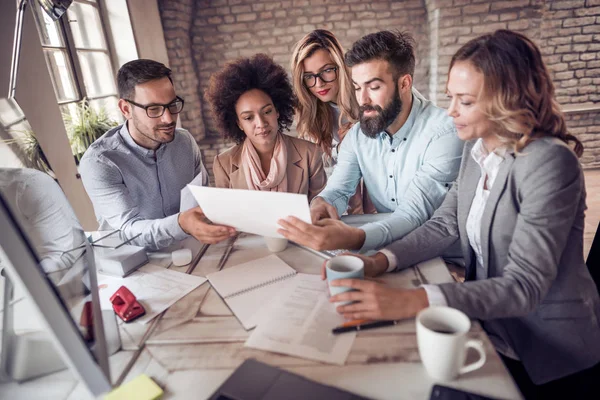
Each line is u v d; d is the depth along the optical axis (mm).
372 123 1311
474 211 969
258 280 910
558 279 826
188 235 1145
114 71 3123
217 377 628
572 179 758
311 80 1945
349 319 738
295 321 747
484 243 897
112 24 2998
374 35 1245
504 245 867
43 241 722
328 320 743
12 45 1670
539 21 3383
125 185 1539
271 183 1556
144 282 949
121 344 728
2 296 833
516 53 746
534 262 757
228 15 3637
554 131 807
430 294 729
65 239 834
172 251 1122
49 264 704
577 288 829
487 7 3375
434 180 1261
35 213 756
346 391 569
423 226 1031
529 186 780
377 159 1464
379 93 1260
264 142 1520
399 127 1369
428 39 3682
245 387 582
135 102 1421
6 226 463
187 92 3621
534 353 861
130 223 1344
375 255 925
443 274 900
